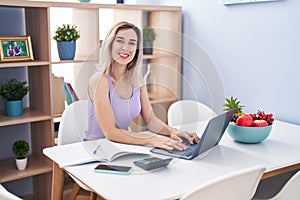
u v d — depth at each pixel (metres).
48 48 2.62
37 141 2.92
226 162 1.75
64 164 1.71
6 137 2.90
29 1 2.47
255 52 2.64
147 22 3.39
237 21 2.73
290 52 2.42
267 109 2.61
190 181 1.54
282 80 2.49
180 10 3.12
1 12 2.75
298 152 1.90
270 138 2.12
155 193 1.43
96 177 1.58
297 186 1.71
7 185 2.96
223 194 1.42
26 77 2.94
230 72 2.84
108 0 3.42
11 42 2.61
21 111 2.71
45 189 2.87
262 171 1.48
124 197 1.39
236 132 2.00
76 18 3.03
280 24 2.46
